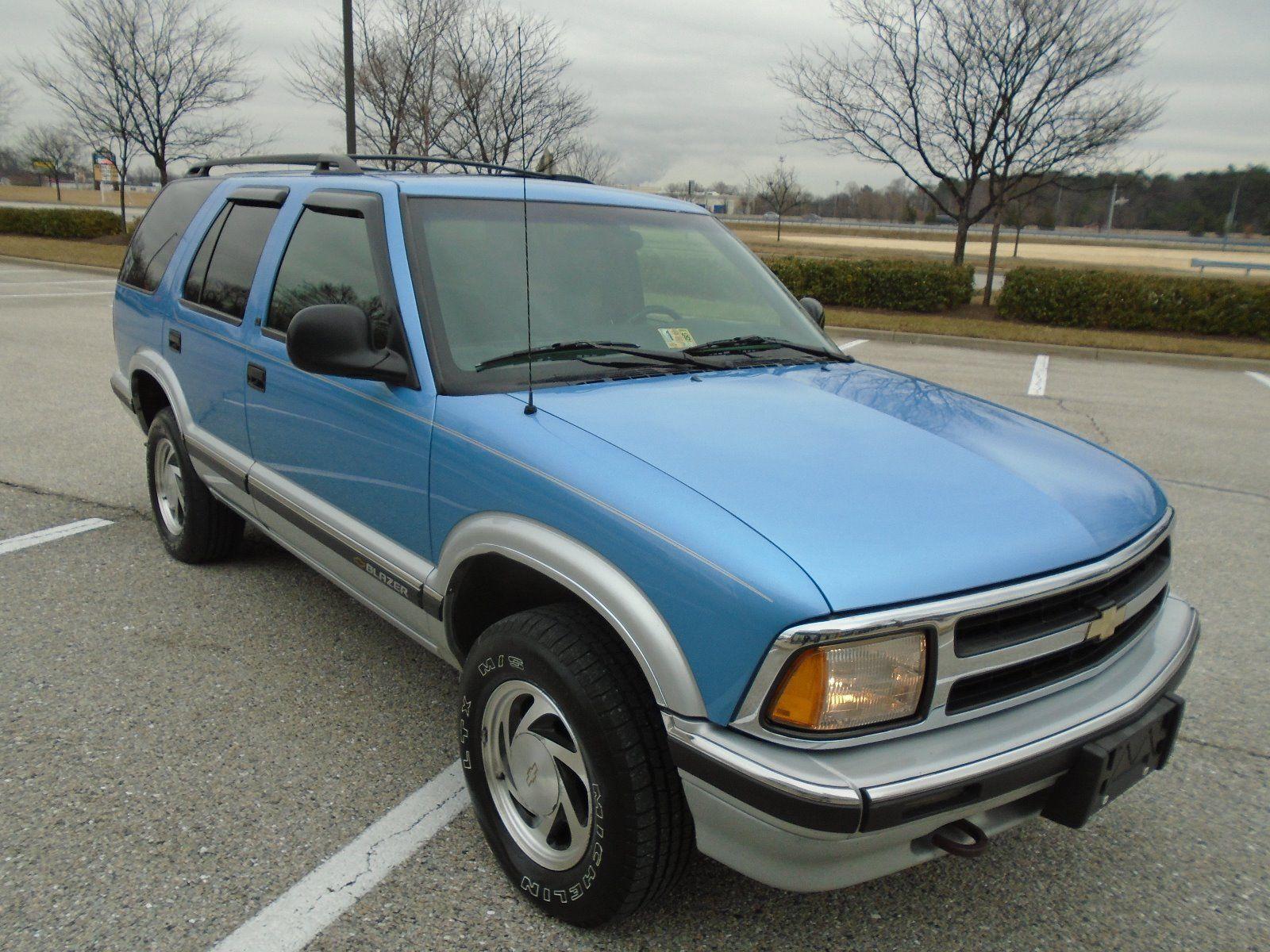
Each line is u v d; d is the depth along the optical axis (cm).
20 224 2691
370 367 271
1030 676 215
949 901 256
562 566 222
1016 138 1825
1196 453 785
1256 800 309
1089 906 256
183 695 343
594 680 215
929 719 197
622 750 210
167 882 248
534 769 237
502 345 283
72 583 435
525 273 305
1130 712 222
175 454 438
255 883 249
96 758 301
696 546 200
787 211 5506
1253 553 545
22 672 354
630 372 291
